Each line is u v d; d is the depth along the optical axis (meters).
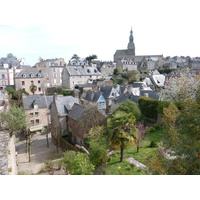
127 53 109.12
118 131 12.25
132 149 15.02
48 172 12.98
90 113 19.23
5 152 7.26
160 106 20.61
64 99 24.25
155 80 46.47
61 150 20.58
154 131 19.47
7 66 53.09
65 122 22.89
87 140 18.44
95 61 86.25
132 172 11.11
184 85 20.38
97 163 11.93
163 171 7.48
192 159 6.48
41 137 25.59
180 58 96.56
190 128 7.09
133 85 42.12
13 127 18.77
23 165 16.44
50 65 59.72
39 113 26.53
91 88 48.25
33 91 47.06
